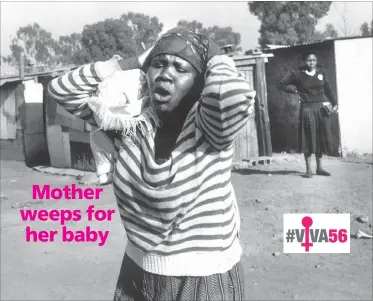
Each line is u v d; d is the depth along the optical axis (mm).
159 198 1697
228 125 1566
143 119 1759
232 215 1834
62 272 5312
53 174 12531
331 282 4770
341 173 10227
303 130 9594
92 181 10531
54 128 13305
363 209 7277
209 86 1546
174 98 1726
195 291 1764
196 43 1746
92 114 1907
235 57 11750
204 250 1751
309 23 35812
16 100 15633
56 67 17031
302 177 9922
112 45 36625
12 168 14102
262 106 11969
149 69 1768
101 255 5820
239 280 1877
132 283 1893
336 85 12719
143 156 1743
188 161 1690
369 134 12891
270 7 35906
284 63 14242
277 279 4879
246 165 11539
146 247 1799
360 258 5391
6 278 5160
